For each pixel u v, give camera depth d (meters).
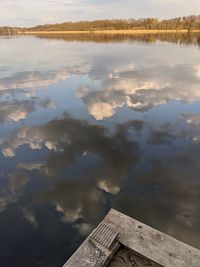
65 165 6.54
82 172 6.24
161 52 26.45
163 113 9.75
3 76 16.20
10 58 24.52
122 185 5.76
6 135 8.17
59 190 5.61
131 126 8.71
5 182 5.93
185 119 9.18
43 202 5.24
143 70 17.19
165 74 15.71
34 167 6.48
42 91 12.79
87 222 4.67
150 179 5.93
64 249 4.13
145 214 4.88
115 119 9.32
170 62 20.22
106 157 6.88
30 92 12.65
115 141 7.70
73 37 58.28
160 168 6.33
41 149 7.32
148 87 13.03
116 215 3.79
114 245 3.27
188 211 4.94
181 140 7.70
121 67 18.50
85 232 4.45
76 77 15.55
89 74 16.33
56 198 5.36
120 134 8.15
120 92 12.34
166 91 12.28
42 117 9.60
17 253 4.05
